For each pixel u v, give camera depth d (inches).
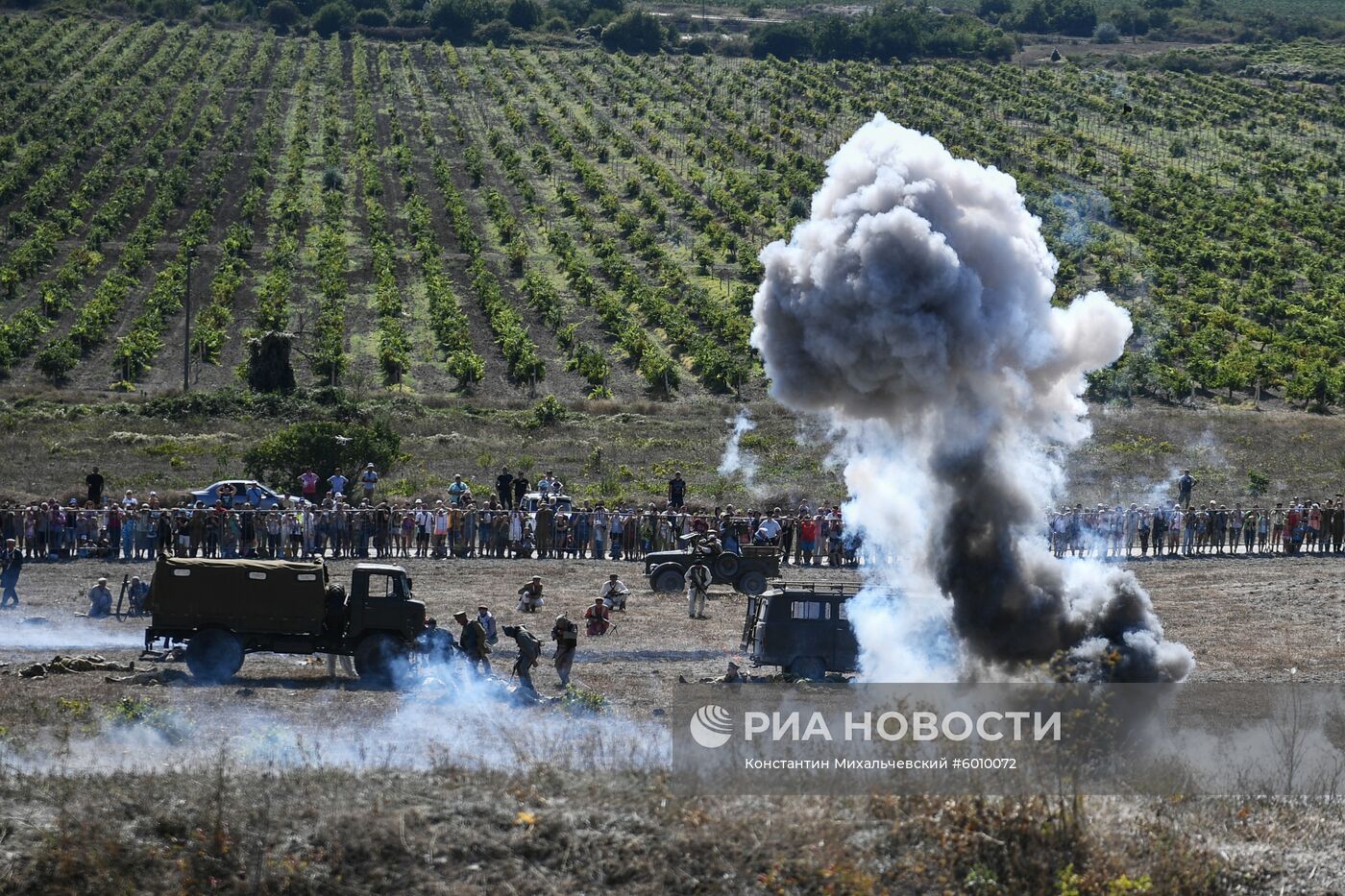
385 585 3250.5
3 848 1939.0
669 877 1926.7
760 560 4483.3
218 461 6963.6
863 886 1881.2
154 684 3129.9
